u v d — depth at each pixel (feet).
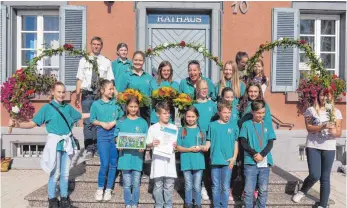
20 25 30.68
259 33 30.30
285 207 19.86
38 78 28.68
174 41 30.37
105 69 23.58
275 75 30.22
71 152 18.81
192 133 18.72
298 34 30.40
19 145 30.42
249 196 18.45
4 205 21.54
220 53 29.94
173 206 19.54
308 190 21.16
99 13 29.96
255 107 18.40
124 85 22.25
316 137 19.44
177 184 21.02
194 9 29.76
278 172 23.43
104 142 19.65
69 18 29.76
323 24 31.30
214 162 18.51
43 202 19.65
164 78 20.99
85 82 23.63
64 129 18.79
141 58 21.34
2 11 29.66
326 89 19.47
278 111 30.35
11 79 27.22
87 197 19.81
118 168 18.89
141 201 19.49
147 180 20.98
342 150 30.25
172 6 29.50
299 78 30.99
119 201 19.49
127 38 29.96
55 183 18.72
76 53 22.97
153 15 30.25
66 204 18.78
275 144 30.04
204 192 19.81
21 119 22.71
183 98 19.03
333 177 28.37
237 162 19.74
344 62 30.60
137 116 19.13
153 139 18.44
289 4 30.37
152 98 19.67
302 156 30.86
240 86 20.70
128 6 29.86
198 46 24.25
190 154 18.65
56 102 18.93
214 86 21.27
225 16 30.04
